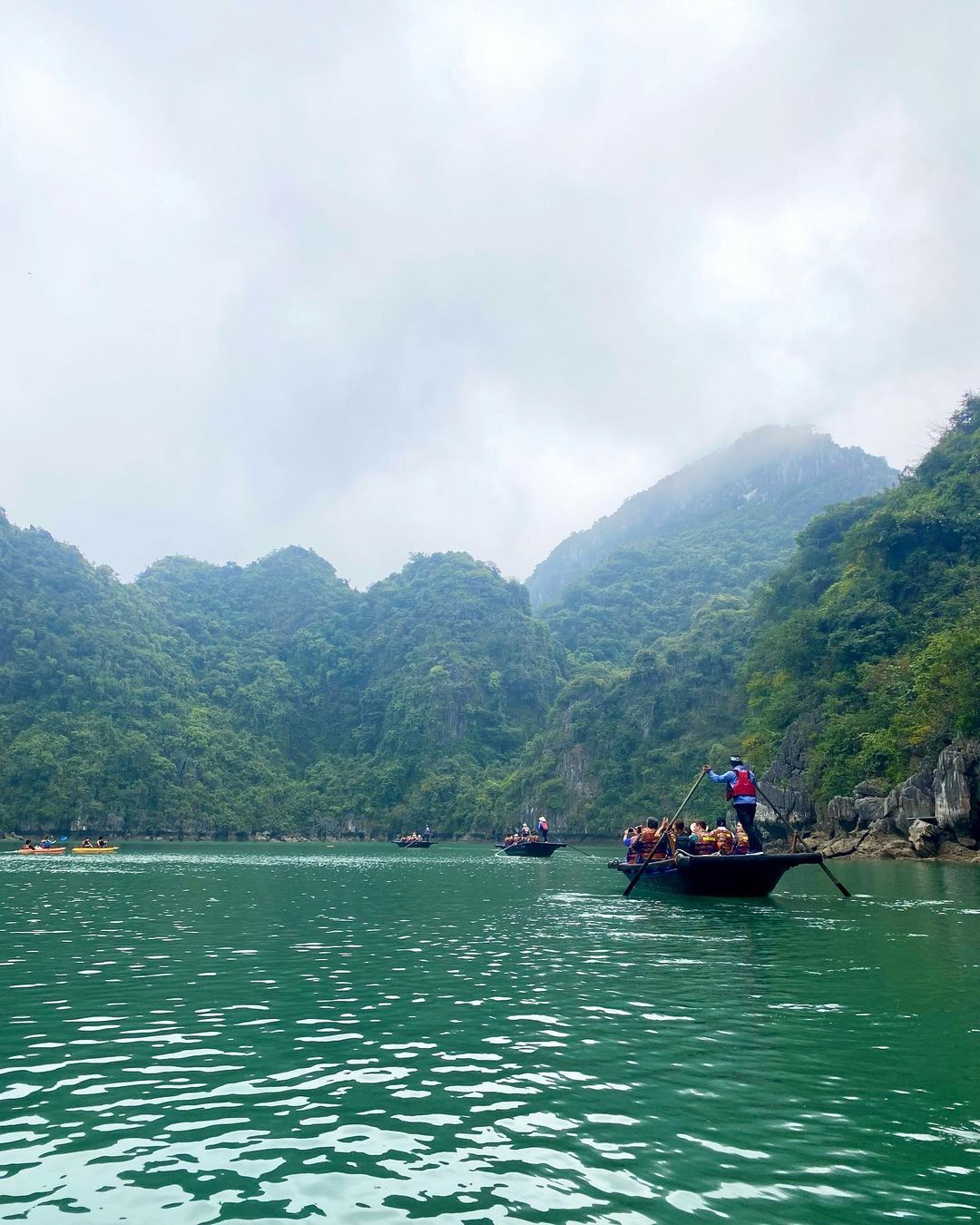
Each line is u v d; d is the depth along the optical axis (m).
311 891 24.80
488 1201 4.55
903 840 42.84
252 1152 5.20
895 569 62.72
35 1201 4.56
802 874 30.00
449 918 17.22
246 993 9.67
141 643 131.88
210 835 110.38
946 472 66.75
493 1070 6.75
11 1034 7.89
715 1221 4.31
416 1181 4.80
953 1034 7.71
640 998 9.23
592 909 19.00
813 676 63.31
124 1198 4.61
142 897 22.75
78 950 12.98
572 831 97.25
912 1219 4.35
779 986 9.82
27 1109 5.95
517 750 130.75
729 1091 6.24
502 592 153.50
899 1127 5.54
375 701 142.62
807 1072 6.67
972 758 40.19
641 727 98.25
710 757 85.56
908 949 12.50
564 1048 7.35
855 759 51.06
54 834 97.69
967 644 41.22
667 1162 5.02
